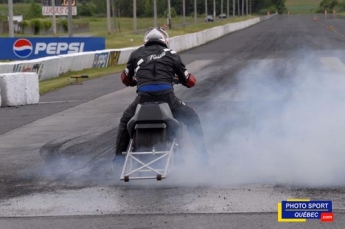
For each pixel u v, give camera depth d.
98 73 76.50
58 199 19.03
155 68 20.52
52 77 73.50
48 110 42.28
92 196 19.23
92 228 16.14
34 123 35.97
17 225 16.62
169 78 20.61
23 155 26.11
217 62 82.06
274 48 107.62
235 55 95.00
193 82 21.25
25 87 46.69
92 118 36.81
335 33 156.12
